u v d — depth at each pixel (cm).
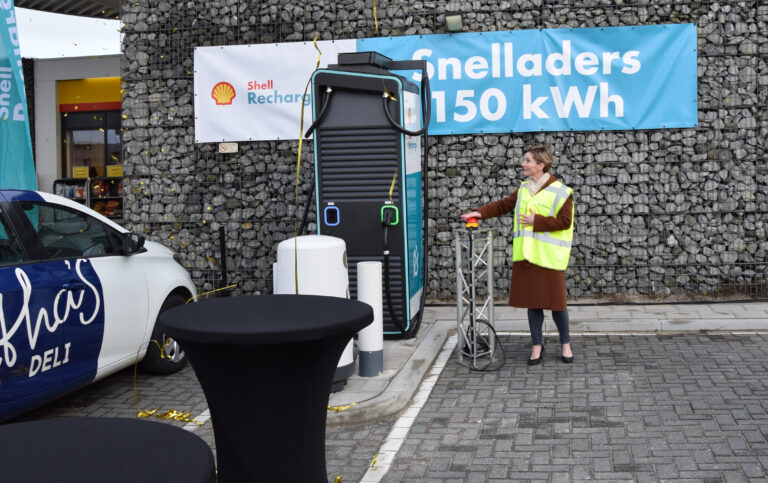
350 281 741
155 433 169
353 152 732
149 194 998
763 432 480
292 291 560
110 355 569
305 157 959
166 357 655
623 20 895
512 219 921
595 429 498
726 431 485
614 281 914
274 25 957
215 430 264
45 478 145
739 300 866
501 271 927
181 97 989
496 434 497
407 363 644
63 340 512
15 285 474
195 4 979
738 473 421
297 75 940
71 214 557
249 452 256
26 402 480
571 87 891
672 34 875
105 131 1605
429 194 936
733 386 577
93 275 551
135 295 602
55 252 525
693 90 878
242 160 976
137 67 996
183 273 685
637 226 908
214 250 988
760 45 883
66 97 1612
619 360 665
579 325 784
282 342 234
